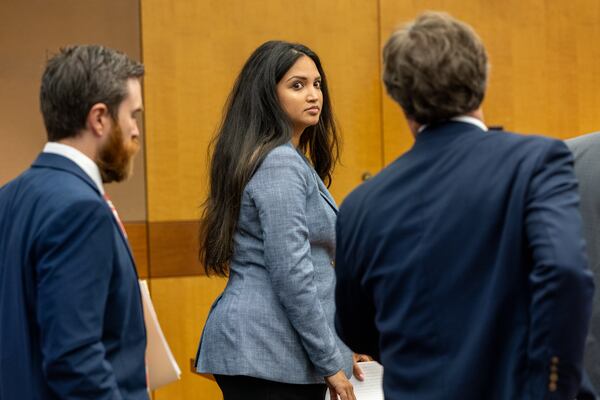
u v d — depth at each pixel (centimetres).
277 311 514
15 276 374
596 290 466
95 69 390
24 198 384
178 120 962
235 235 537
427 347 346
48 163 391
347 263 380
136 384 389
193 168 966
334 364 507
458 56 350
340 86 1008
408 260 352
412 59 355
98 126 390
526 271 330
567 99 1080
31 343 371
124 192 956
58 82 390
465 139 356
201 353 533
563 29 1077
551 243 313
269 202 511
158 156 959
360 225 372
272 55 554
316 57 578
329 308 530
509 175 335
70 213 364
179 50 962
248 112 551
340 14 1005
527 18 1066
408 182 362
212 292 977
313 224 530
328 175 620
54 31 936
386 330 359
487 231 336
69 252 360
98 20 946
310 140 606
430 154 360
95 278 362
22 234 375
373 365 566
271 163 523
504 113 1062
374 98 1017
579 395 350
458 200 345
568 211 320
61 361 352
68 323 354
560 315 311
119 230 391
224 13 973
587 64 1086
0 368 376
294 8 992
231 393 524
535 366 320
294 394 519
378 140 1020
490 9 1053
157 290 960
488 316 333
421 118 367
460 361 337
